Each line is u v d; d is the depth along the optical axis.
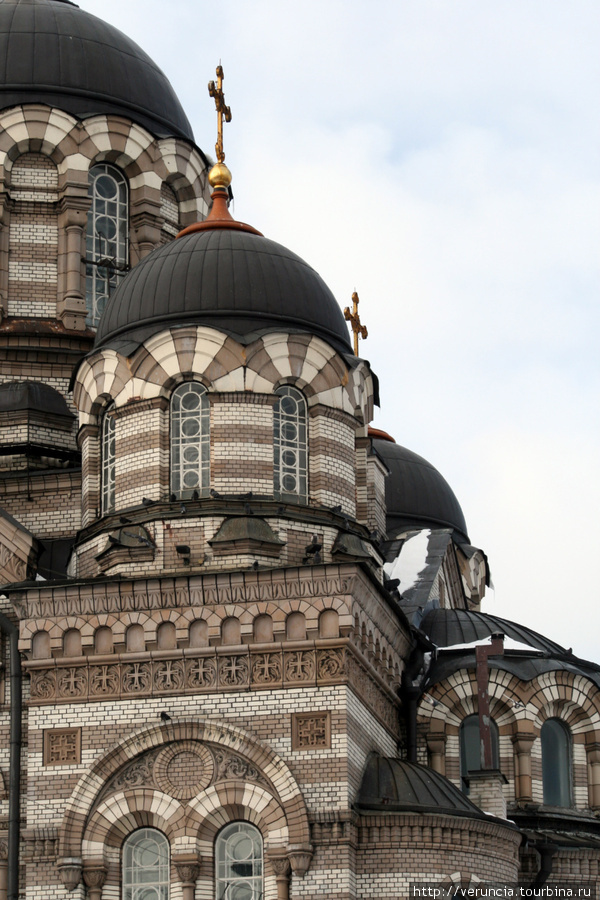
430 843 70.75
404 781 72.50
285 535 75.12
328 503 77.31
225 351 76.88
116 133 96.19
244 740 70.88
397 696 79.88
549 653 84.25
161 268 80.12
